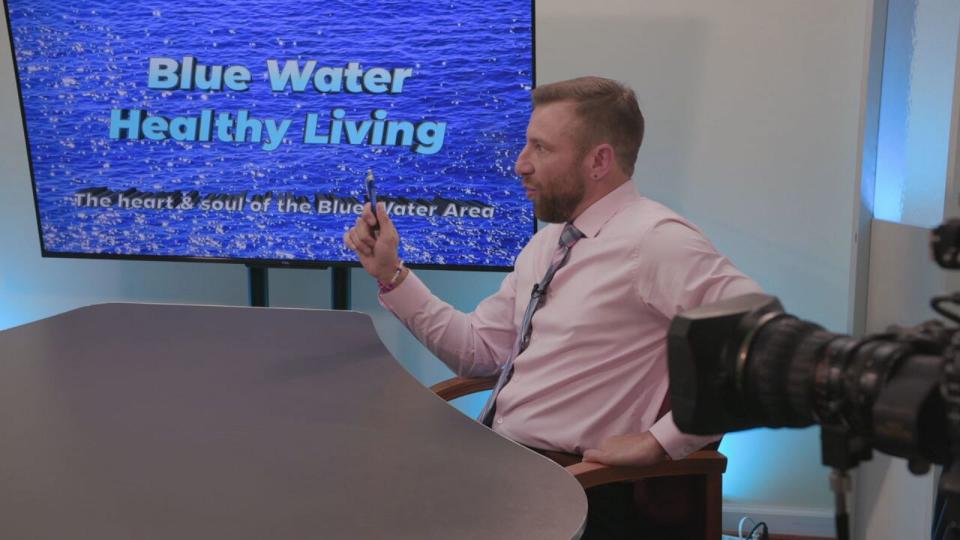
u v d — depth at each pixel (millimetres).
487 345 2037
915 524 2012
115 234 2809
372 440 1229
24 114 2764
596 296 1729
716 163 2750
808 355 591
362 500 1020
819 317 2777
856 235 2459
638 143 1829
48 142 2773
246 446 1196
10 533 915
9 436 1227
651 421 1710
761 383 607
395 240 1929
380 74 2625
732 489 2900
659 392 1720
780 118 2709
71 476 1080
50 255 2850
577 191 1805
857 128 2674
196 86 2695
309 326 1950
